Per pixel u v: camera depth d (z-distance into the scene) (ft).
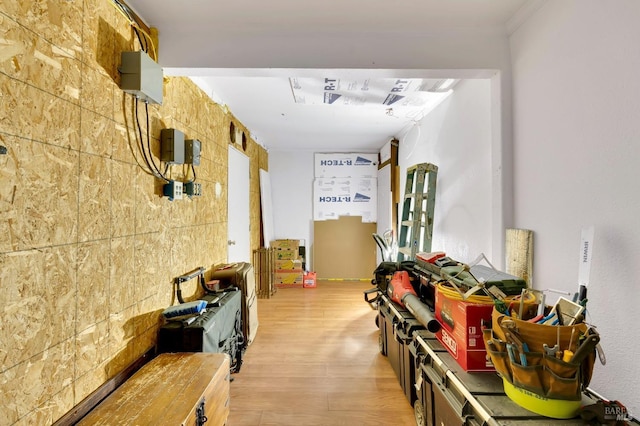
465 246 7.94
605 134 3.97
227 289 8.40
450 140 8.90
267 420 6.01
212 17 5.84
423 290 7.18
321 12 5.67
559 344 3.30
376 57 6.25
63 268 3.81
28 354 3.32
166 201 6.42
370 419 6.04
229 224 10.80
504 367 3.62
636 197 3.58
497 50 6.16
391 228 15.11
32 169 3.39
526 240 5.42
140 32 5.46
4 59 3.07
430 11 5.62
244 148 13.09
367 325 11.12
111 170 4.73
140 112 5.52
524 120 5.67
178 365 5.12
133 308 5.26
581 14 4.34
